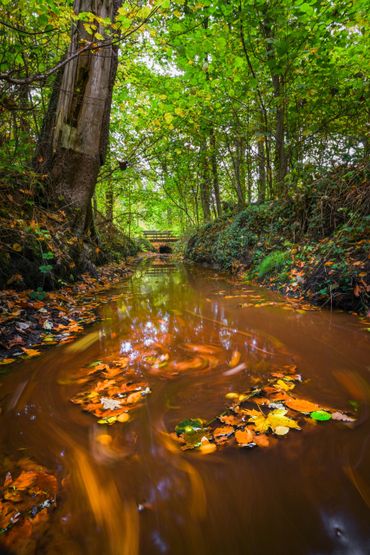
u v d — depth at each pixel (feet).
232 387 4.92
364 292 9.03
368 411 4.15
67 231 14.93
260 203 25.20
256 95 20.42
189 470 3.15
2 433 3.84
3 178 12.48
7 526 2.55
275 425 3.82
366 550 2.31
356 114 18.86
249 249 20.75
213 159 34.04
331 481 2.95
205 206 44.96
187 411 4.25
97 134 16.46
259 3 14.23
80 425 3.99
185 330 8.16
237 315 9.68
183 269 27.71
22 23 11.43
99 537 2.45
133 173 29.43
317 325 8.25
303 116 20.13
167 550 2.35
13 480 3.04
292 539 2.40
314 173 16.96
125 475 3.10
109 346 6.95
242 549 2.34
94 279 16.37
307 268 12.28
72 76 15.24
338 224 13.23
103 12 14.43
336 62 17.24
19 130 15.66
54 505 2.75
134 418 4.11
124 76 23.85
